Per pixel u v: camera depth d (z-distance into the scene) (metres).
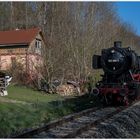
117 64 21.56
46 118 16.88
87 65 32.19
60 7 52.25
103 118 15.38
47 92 30.83
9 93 26.86
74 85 30.94
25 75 35.41
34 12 65.25
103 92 21.41
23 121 15.36
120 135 13.38
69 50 32.41
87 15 39.69
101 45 38.72
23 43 41.50
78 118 16.34
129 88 21.58
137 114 18.48
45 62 31.61
